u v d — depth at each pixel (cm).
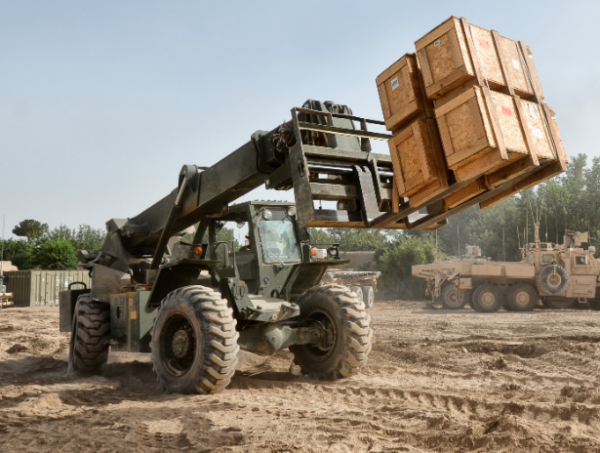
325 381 588
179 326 573
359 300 612
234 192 581
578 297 1828
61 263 3922
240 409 447
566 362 674
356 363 583
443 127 375
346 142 494
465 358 723
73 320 765
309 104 506
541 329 1095
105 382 615
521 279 1856
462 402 463
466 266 1939
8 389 550
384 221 443
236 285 560
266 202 650
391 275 2888
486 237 3922
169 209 658
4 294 2475
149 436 372
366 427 385
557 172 397
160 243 662
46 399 491
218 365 512
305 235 664
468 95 357
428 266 2058
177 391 534
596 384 521
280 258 644
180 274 615
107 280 709
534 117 388
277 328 587
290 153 443
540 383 553
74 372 708
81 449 344
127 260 755
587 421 375
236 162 555
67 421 415
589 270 1836
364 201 452
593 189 3972
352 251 4188
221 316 525
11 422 414
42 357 864
